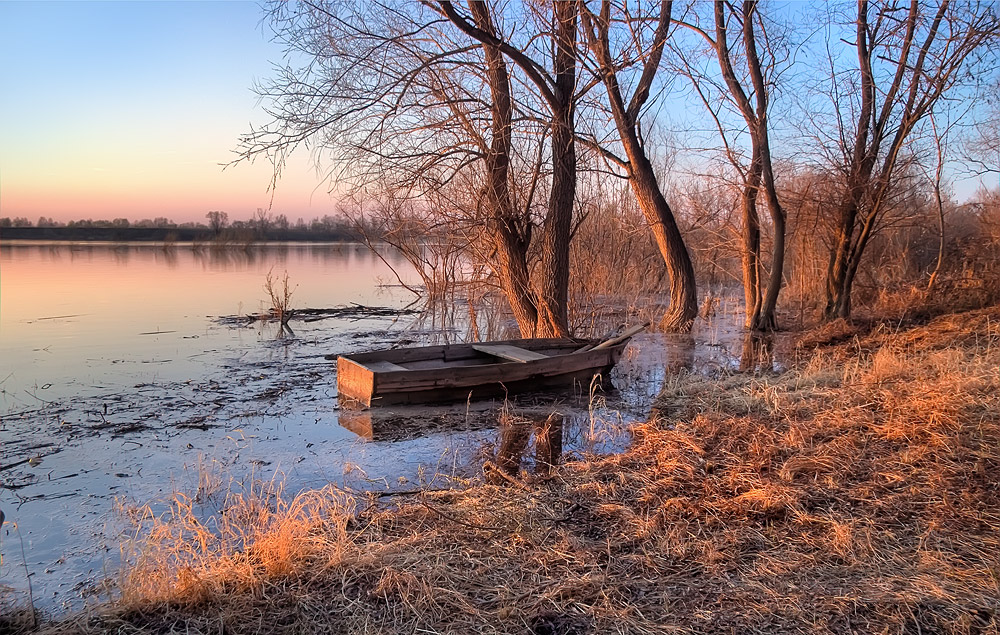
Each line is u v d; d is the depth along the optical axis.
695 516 4.75
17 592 4.20
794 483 5.18
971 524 4.25
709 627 3.31
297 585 3.89
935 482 4.90
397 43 10.62
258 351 12.92
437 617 3.51
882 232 19.23
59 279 27.14
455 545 4.44
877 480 5.11
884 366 8.30
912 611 3.30
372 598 3.72
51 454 6.86
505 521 4.81
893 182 15.20
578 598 3.68
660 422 7.64
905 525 4.35
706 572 3.93
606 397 9.45
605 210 18.59
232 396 9.33
